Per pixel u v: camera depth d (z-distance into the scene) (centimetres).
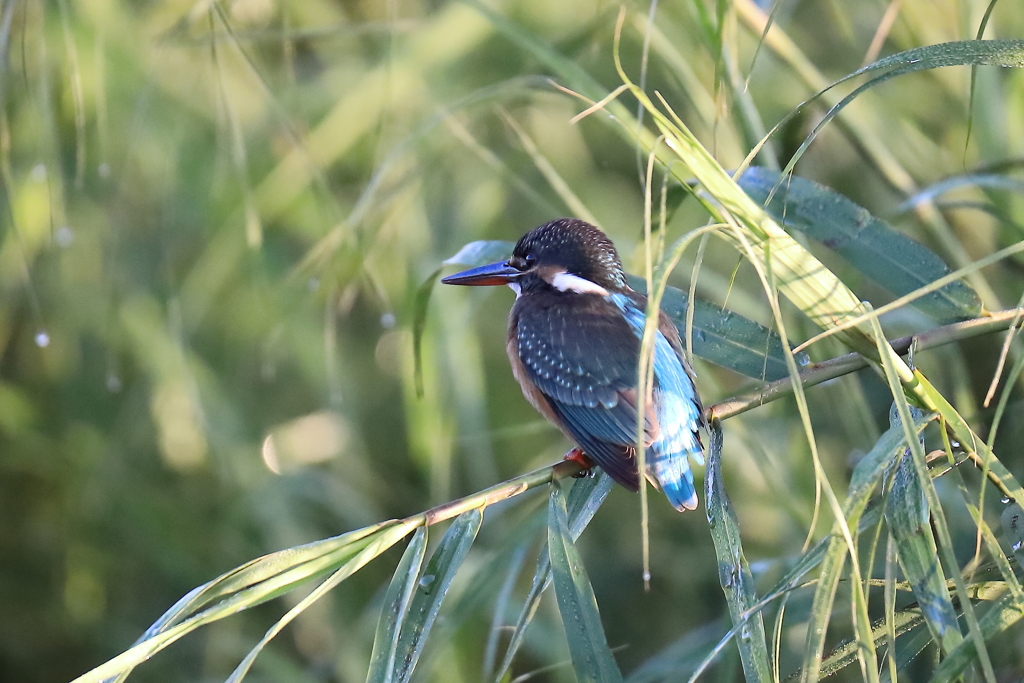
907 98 1014
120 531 1115
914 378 497
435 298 980
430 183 1088
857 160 1062
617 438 687
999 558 461
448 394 973
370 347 1234
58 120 1000
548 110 1108
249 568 505
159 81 1061
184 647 1110
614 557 1124
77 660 1106
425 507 1046
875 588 815
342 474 1148
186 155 1089
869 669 424
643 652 1049
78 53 998
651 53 913
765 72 1044
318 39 1112
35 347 1170
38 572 1136
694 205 1103
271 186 1048
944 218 967
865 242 646
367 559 514
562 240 820
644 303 789
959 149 907
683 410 673
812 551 497
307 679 980
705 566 1055
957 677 441
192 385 1001
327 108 1097
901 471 491
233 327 1156
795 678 536
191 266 1109
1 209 1014
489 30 1039
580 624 515
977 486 774
